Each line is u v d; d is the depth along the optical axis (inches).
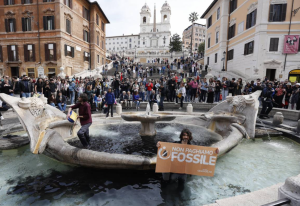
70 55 1079.6
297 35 776.3
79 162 168.1
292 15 775.7
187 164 143.0
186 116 378.0
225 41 1137.4
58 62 991.0
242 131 259.3
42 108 232.2
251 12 880.9
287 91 483.8
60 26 965.8
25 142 239.6
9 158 205.2
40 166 186.2
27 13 985.5
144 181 159.6
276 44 805.2
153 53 2472.9
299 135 277.3
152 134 281.1
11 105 210.5
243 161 207.5
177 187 151.9
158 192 145.7
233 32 1068.5
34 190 147.9
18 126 299.1
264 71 827.4
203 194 145.0
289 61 797.9
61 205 131.3
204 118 343.6
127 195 141.9
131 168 162.1
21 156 209.9
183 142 143.2
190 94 595.8
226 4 1108.5
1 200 135.9
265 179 170.1
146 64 1621.6
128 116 269.3
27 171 177.0
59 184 156.0
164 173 152.1
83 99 211.6
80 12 1170.6
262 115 416.5
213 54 1291.8
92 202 134.4
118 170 169.3
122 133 289.1
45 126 216.2
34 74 1021.8
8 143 229.6
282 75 811.4
